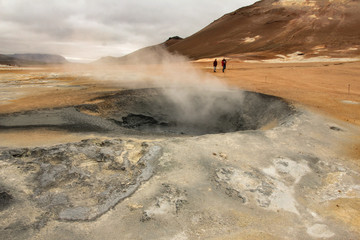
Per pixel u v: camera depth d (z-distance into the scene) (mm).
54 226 3539
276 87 14641
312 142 6672
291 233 3590
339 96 12258
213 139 6453
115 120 10531
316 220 3877
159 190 4348
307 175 5156
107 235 3404
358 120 8656
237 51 51219
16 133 7301
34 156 5414
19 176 4676
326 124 8047
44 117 8812
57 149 5555
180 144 6020
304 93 12875
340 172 5289
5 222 3584
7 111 9430
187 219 3734
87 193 4289
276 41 51312
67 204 3996
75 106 10203
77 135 7266
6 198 4051
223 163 5305
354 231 3641
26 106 10141
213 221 3729
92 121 8711
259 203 4195
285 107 10047
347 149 6398
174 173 4867
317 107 10039
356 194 4574
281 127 7594
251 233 3543
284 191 4566
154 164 5133
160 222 3650
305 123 7996
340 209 4141
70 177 4688
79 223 3596
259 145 6258
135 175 4773
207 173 4930
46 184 4469
